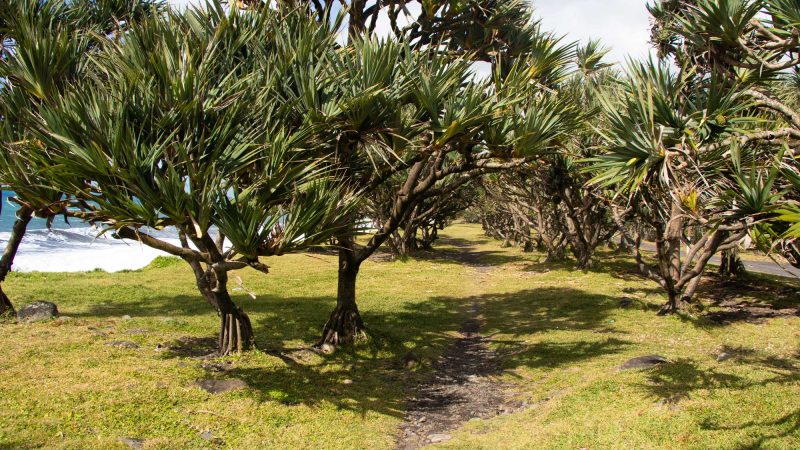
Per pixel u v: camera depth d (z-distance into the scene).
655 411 6.15
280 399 7.04
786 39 5.05
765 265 25.92
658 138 4.93
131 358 7.86
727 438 5.34
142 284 15.95
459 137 8.05
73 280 16.06
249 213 5.88
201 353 8.60
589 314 12.81
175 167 6.13
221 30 7.13
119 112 5.75
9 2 8.54
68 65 7.61
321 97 7.31
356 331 10.10
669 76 5.49
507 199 24.12
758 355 8.93
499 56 9.20
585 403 6.75
